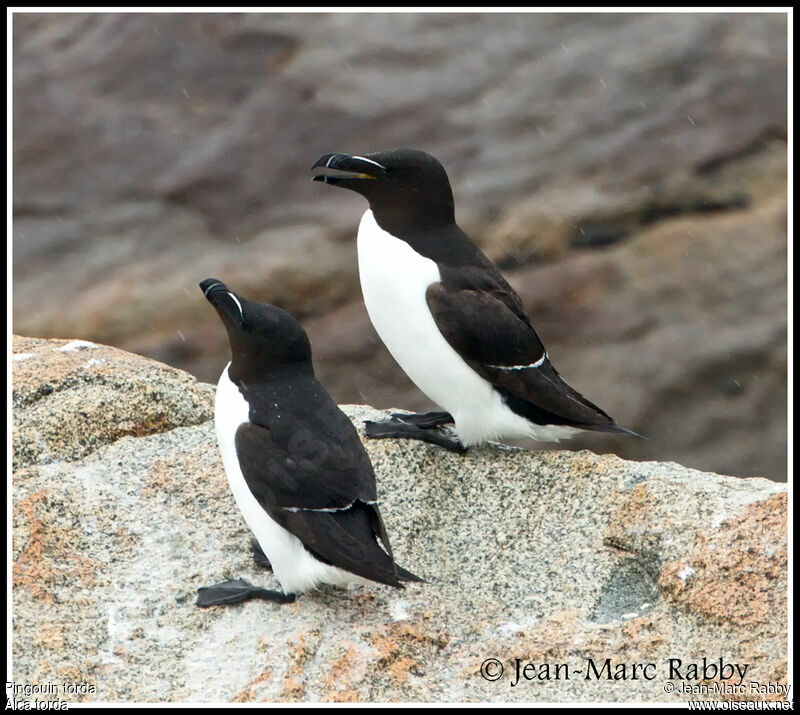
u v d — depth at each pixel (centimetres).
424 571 995
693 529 980
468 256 1127
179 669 886
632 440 1841
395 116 2202
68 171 2195
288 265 1983
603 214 2014
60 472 1055
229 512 1026
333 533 880
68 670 872
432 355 1092
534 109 2192
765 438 1841
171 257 2061
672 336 1889
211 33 2383
